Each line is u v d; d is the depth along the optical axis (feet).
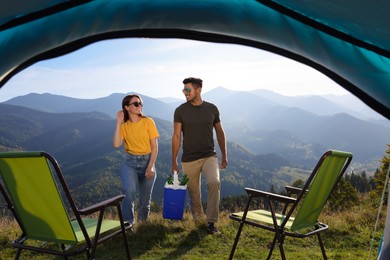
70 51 8.63
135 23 8.70
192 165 17.97
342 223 20.94
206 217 17.95
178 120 17.84
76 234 10.03
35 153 8.85
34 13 7.02
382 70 7.39
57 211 9.53
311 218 11.98
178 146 18.11
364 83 7.83
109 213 25.59
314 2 6.21
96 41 8.89
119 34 9.03
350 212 24.39
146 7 8.11
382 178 49.39
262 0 7.32
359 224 21.17
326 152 10.23
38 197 9.53
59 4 7.09
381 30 6.12
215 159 17.99
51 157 8.90
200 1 7.83
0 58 7.52
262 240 17.67
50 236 9.98
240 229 11.82
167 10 8.36
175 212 18.19
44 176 9.16
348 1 5.45
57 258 15.78
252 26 8.30
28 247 9.71
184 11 8.36
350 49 7.39
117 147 17.33
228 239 17.60
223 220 20.80
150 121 17.37
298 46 8.19
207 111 17.70
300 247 17.42
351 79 8.02
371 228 20.45
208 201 17.88
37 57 8.42
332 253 16.22
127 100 17.02
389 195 8.86
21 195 9.71
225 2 7.86
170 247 16.56
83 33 8.41
